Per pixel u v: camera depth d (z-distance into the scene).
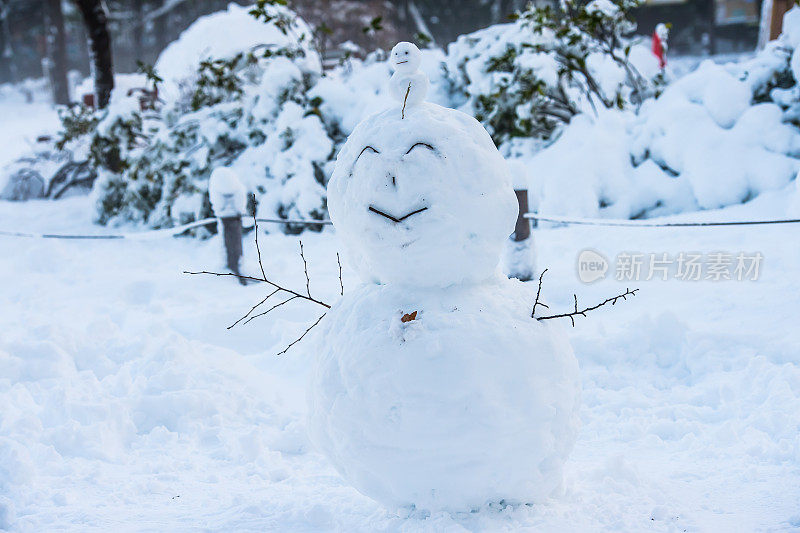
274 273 9.05
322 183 12.12
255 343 6.99
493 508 3.30
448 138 3.23
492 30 12.85
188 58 18.22
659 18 33.03
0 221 14.07
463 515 3.23
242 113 12.67
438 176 3.17
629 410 4.98
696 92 11.04
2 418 4.85
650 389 5.38
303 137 11.84
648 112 11.23
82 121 16.20
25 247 11.53
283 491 3.99
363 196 3.24
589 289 7.34
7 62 51.31
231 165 12.36
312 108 12.27
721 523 3.31
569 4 12.58
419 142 3.21
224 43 18.11
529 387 3.17
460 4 35.94
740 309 6.43
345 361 3.23
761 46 17.66
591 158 10.50
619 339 6.00
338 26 29.78
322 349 3.42
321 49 13.68
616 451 4.43
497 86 11.73
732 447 4.30
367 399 3.15
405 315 3.18
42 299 8.47
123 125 13.74
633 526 3.24
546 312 3.39
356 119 12.22
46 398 5.30
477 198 3.22
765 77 10.77
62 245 11.48
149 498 3.93
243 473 4.31
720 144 10.28
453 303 3.27
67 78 40.00
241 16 18.75
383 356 3.15
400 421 3.10
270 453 4.54
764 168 9.90
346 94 12.46
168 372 5.35
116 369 5.88
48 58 42.94
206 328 7.05
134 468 4.40
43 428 4.76
